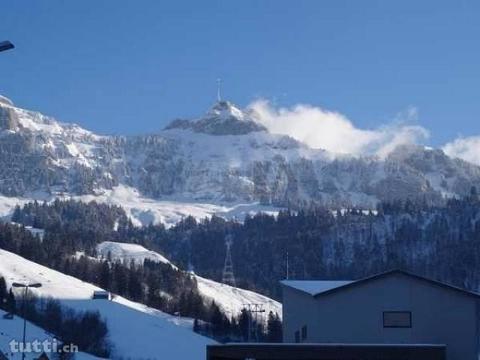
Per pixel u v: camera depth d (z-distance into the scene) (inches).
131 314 6697.8
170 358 5615.2
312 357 1747.0
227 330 7603.4
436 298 2285.9
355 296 2308.1
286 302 2726.4
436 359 1768.0
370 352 1759.4
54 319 5753.0
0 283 6392.7
